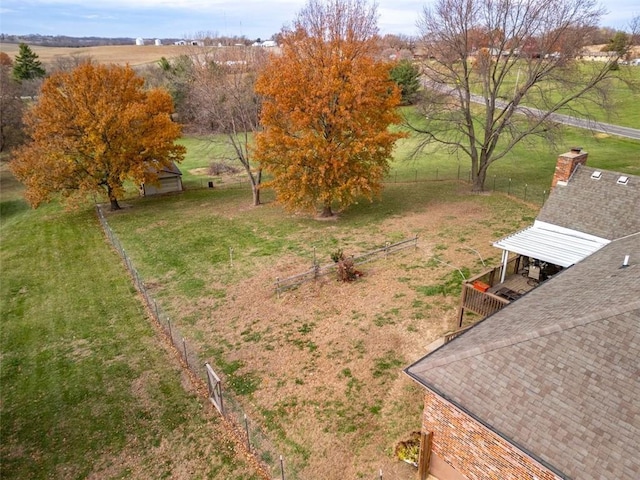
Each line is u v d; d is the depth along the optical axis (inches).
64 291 882.8
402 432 478.6
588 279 476.7
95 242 1145.4
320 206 1307.8
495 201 1246.9
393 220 1144.8
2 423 538.3
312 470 442.6
